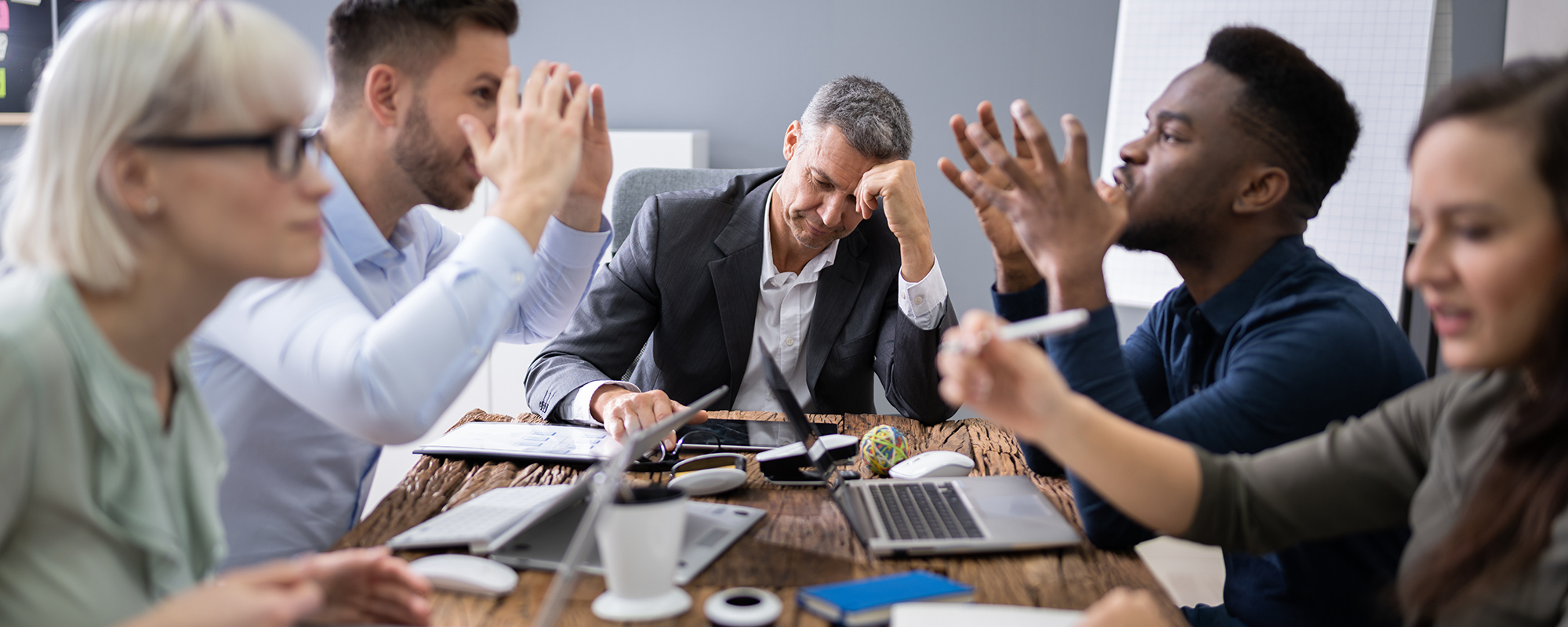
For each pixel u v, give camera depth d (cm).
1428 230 70
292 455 121
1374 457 86
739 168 323
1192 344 120
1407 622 77
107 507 71
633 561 82
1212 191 108
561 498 92
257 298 106
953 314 179
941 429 157
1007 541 99
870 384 198
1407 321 268
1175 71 285
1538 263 64
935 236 319
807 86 317
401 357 102
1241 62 107
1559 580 64
